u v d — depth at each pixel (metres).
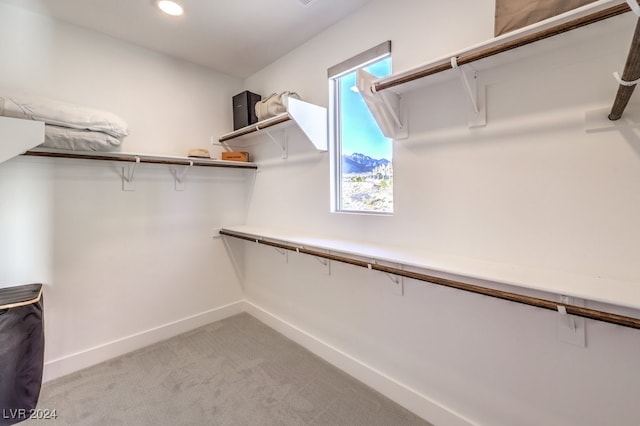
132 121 2.29
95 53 2.12
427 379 1.60
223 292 2.87
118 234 2.24
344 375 1.98
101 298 2.17
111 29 2.09
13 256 1.84
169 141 2.49
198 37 2.20
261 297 2.82
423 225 1.61
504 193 1.32
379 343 1.82
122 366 2.08
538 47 1.11
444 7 1.48
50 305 1.97
